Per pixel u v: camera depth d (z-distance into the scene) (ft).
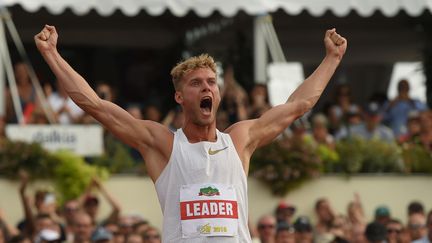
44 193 68.33
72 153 71.00
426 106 86.43
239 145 37.55
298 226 66.39
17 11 87.71
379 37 100.53
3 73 77.41
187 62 37.29
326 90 101.71
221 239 36.37
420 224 67.31
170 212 36.73
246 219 37.04
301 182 72.59
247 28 90.48
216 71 37.47
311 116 90.07
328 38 39.70
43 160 70.28
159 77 98.43
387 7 79.05
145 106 92.84
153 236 64.13
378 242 64.34
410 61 101.96
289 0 78.84
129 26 96.63
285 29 99.09
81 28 96.07
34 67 95.71
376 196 73.72
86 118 74.18
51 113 76.43
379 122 80.53
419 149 75.15
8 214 69.97
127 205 71.00
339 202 73.20
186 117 37.42
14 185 70.03
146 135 37.50
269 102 79.41
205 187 36.55
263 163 72.13
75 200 69.77
